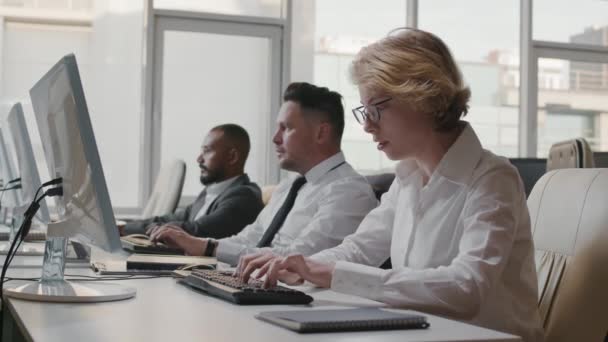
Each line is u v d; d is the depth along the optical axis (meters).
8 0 5.58
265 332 1.00
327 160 2.54
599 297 1.44
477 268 1.37
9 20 5.58
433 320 1.13
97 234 1.31
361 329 1.02
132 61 5.87
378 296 1.37
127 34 5.85
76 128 1.27
